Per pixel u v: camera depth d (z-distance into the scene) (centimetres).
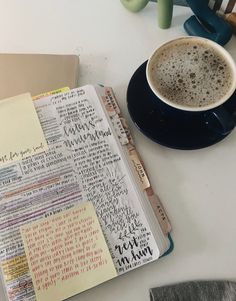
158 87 50
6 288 43
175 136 52
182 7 62
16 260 44
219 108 47
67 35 61
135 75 56
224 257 47
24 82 55
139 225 46
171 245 47
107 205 47
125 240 45
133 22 61
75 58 57
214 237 48
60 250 45
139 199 47
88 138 51
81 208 47
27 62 56
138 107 54
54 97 53
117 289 45
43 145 50
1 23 62
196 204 50
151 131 52
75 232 45
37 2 63
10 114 52
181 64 51
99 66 58
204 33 58
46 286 43
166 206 50
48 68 56
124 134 52
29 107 52
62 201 47
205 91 49
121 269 44
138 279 46
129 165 50
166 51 52
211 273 46
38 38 61
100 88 54
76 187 48
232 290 44
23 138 50
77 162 49
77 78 57
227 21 59
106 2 63
